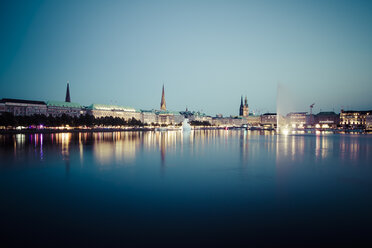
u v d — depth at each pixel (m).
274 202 26.08
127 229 20.16
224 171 40.94
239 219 21.94
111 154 60.94
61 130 170.00
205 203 25.73
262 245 17.80
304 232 19.61
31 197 27.64
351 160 52.75
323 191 29.86
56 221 21.59
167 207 24.72
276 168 43.72
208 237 18.91
